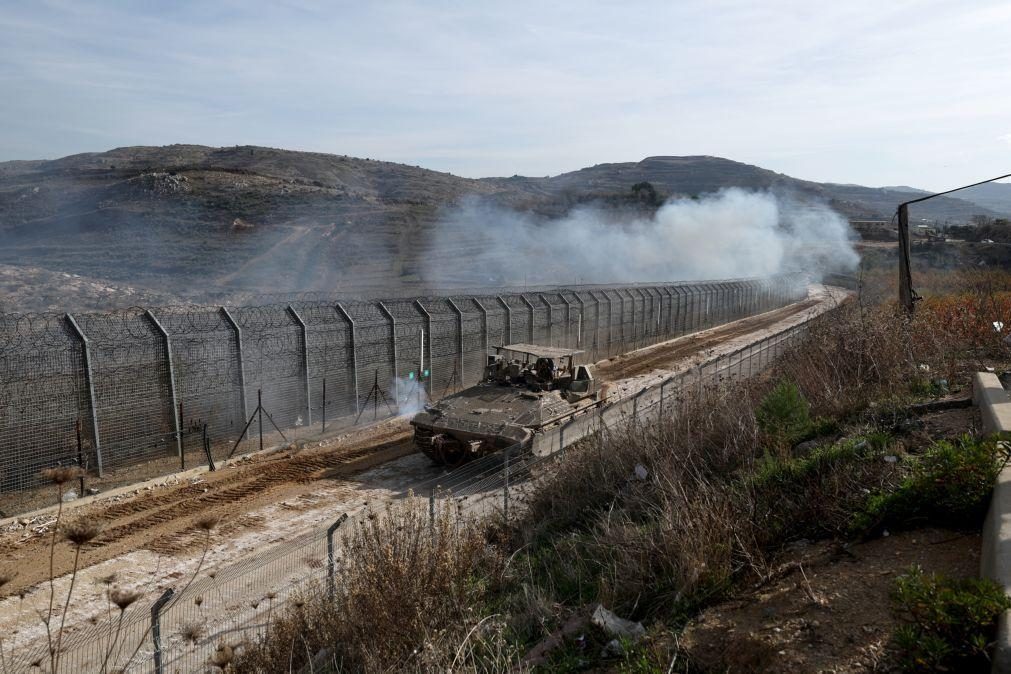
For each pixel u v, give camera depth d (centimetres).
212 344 1495
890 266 7262
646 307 3388
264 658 598
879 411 1023
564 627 615
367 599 617
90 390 1277
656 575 674
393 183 15312
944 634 424
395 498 1202
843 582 562
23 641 727
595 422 1445
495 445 1296
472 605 657
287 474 1349
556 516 946
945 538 594
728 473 907
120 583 877
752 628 533
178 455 1434
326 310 1844
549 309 2555
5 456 1180
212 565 934
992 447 621
